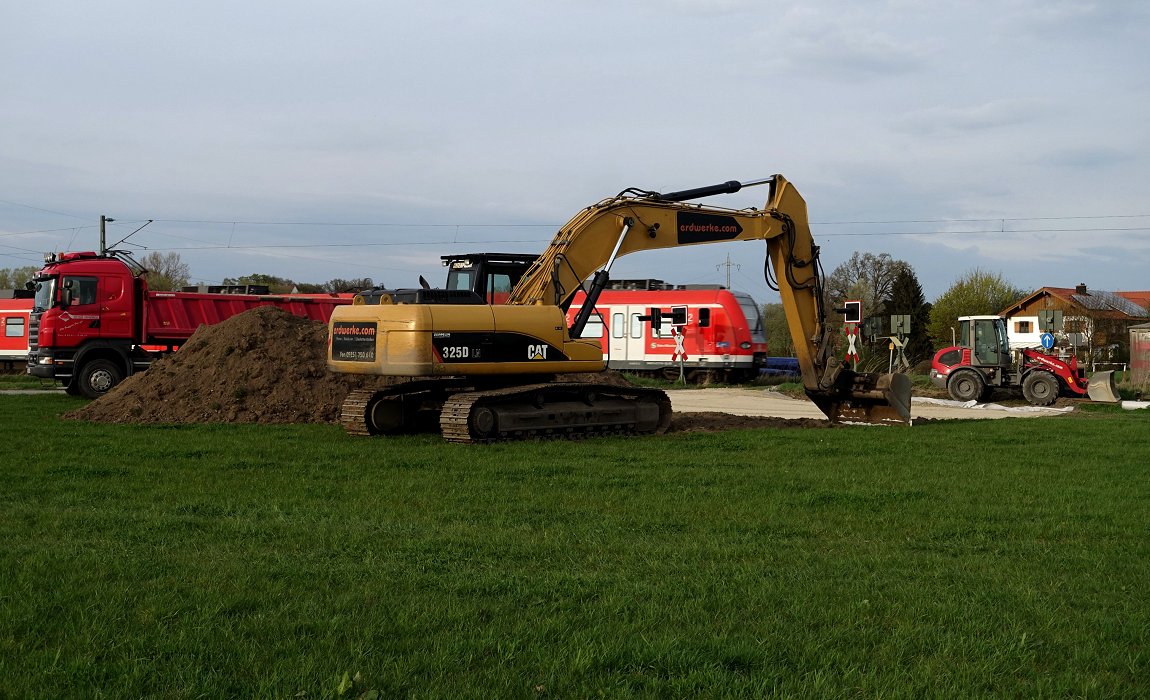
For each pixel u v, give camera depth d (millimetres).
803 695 4629
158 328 28891
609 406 15656
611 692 4617
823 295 18734
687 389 32219
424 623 5570
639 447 13914
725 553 7453
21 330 40344
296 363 18844
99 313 26203
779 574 6816
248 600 5918
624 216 16219
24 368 41469
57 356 25781
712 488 10414
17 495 9664
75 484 10344
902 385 17891
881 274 81250
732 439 15047
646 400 16344
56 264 26516
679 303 35688
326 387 18453
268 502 9414
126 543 7496
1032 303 62781
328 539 7766
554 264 15570
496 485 10508
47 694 4496
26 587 6121
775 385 35219
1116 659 5195
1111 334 51781
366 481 10688
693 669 4914
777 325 67062
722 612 5902
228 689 4633
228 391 18125
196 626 5457
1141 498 10125
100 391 26062
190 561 6918
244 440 14328
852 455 13383
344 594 6098
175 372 18875
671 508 9305
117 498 9648
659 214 16672
